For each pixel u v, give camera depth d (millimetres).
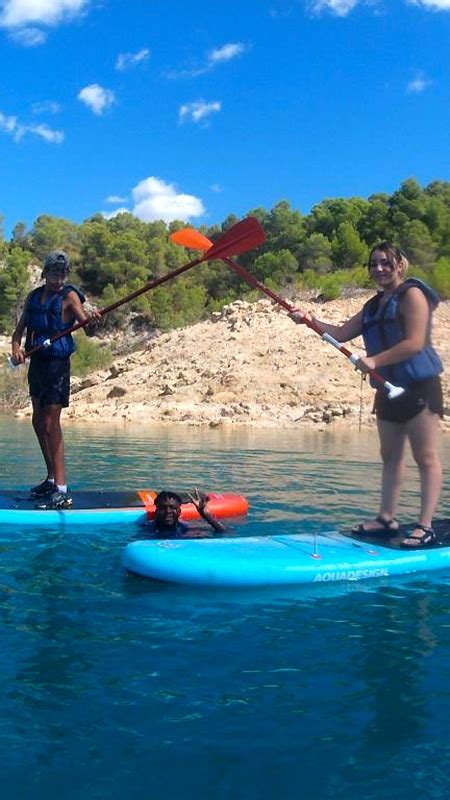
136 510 6066
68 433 16094
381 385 4809
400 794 2178
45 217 74938
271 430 17734
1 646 3254
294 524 5984
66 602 3902
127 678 2947
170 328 43469
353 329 5312
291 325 27609
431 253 41219
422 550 4754
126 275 61344
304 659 3176
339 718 2635
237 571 4258
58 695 2779
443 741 2482
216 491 7793
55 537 5398
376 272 4898
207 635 3455
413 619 3732
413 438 4922
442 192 54125
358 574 4465
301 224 57531
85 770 2281
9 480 8414
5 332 51438
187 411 20594
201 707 2707
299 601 4012
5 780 2219
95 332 52375
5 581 4266
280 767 2314
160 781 2232
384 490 5223
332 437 15820
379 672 3043
